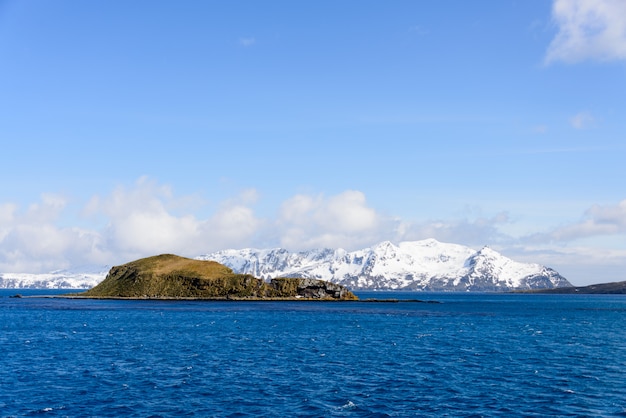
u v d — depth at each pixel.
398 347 86.19
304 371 63.16
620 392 53.09
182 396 50.28
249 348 82.81
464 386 55.47
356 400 49.41
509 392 52.91
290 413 45.16
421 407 47.34
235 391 52.44
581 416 44.81
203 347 83.38
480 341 96.25
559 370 65.06
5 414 44.09
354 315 169.62
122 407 46.34
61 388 52.94
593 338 103.25
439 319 159.25
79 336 97.31
